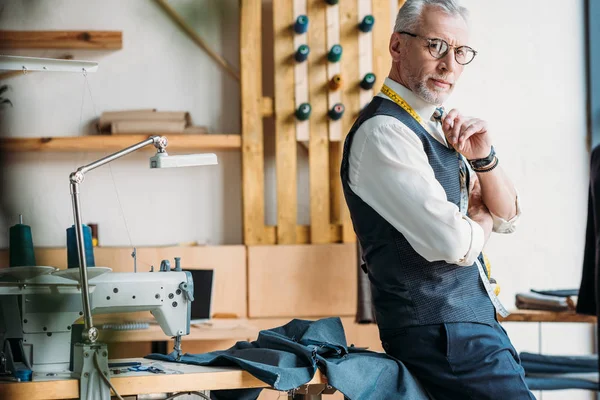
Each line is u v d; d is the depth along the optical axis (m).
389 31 5.63
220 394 2.69
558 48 5.91
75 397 2.33
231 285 5.47
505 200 2.66
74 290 2.53
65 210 5.49
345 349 2.54
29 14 5.52
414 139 2.50
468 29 2.61
